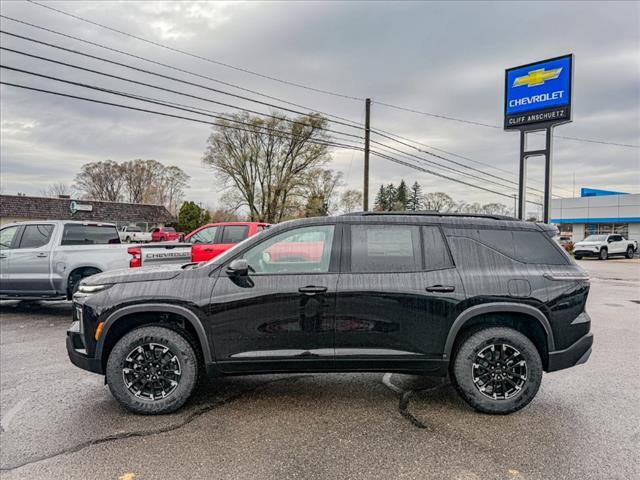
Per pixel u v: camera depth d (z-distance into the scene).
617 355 5.49
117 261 8.38
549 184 17.41
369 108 21.41
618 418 3.57
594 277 16.31
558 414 3.65
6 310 8.84
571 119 16.73
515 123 18.41
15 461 2.88
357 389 4.24
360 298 3.63
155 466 2.81
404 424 3.45
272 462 2.86
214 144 36.09
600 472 2.74
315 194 38.06
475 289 3.67
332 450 3.02
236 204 37.59
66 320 7.77
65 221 8.34
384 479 2.66
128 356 3.60
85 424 3.44
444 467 2.80
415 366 3.69
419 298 3.64
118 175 64.81
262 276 3.69
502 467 2.80
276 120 35.34
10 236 8.34
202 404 3.86
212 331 3.60
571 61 16.78
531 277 3.74
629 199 32.47
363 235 3.83
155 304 3.59
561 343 3.71
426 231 3.86
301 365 3.65
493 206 57.69
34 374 4.68
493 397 3.65
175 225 45.28
